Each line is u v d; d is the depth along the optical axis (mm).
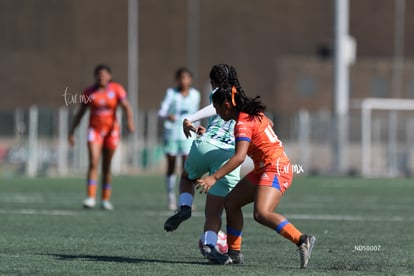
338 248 32062
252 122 25531
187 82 50656
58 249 30719
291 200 59875
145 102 184625
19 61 183250
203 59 184625
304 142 115312
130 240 34031
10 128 129625
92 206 49625
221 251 28031
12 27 183750
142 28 185375
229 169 25156
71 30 183750
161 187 74688
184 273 24656
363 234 37281
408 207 53688
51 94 182875
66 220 42125
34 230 37281
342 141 107312
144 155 112875
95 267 25953
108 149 49219
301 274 24516
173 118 50312
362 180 91938
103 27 183875
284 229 25422
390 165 114312
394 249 31812
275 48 186750
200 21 185375
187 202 28219
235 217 26844
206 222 27328
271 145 25688
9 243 32406
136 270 25297
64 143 106125
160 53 185000
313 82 186875
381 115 167250
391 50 190375
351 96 189625
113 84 49000
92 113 48938
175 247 31812
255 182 26031
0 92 182750
